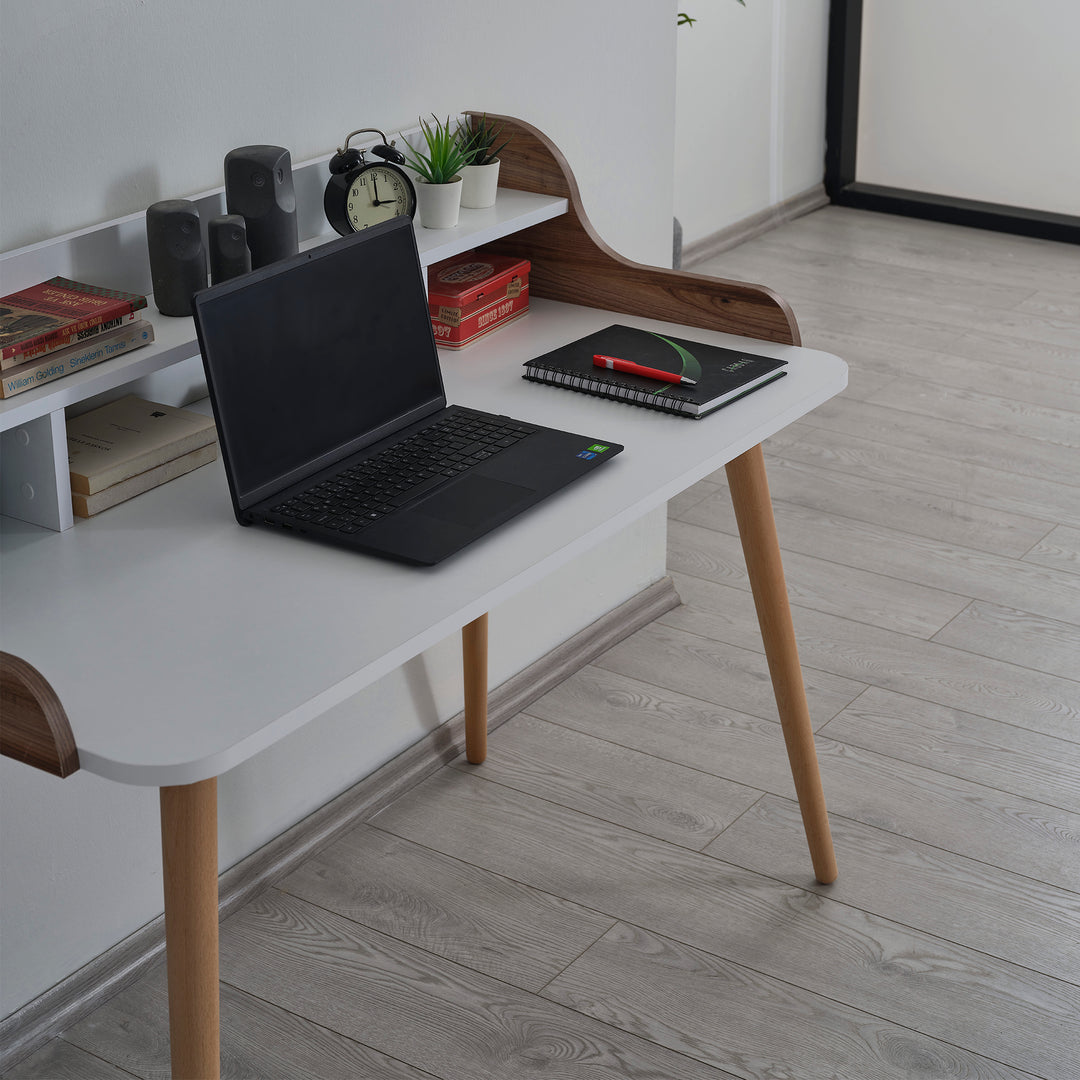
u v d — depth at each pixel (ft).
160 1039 5.79
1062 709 7.63
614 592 8.40
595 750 7.43
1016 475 10.18
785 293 13.82
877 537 9.41
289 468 4.86
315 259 4.93
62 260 5.08
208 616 4.19
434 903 6.42
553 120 7.24
